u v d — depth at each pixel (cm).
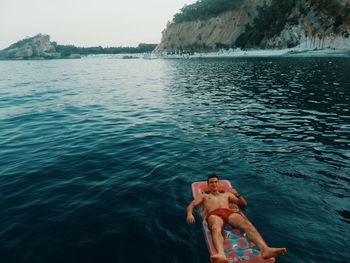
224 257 462
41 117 1748
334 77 3198
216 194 658
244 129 1326
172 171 886
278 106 1816
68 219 648
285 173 841
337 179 796
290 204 673
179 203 695
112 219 641
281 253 459
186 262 504
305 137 1177
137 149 1105
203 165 923
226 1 13688
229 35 12644
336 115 1527
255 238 494
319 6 9219
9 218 660
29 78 4916
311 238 552
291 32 9788
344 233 566
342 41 8338
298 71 4147
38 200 738
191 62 9006
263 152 1019
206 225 586
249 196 713
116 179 847
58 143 1219
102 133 1353
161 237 571
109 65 9975
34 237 588
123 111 1880
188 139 1208
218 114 1661
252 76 3841
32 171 926
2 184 838
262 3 11756
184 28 15250
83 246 556
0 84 3831
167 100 2238
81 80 4312
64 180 853
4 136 1347
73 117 1734
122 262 511
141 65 9019
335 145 1073
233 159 963
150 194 745
